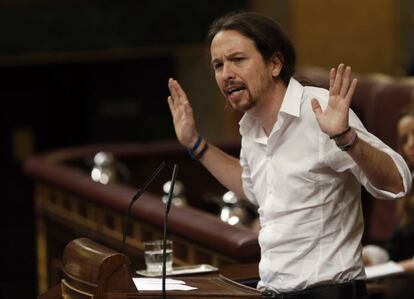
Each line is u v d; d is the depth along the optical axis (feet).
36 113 93.40
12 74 92.17
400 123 40.47
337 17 81.66
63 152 63.82
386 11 80.69
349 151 24.81
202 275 30.96
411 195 40.40
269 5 82.38
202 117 86.89
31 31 84.12
